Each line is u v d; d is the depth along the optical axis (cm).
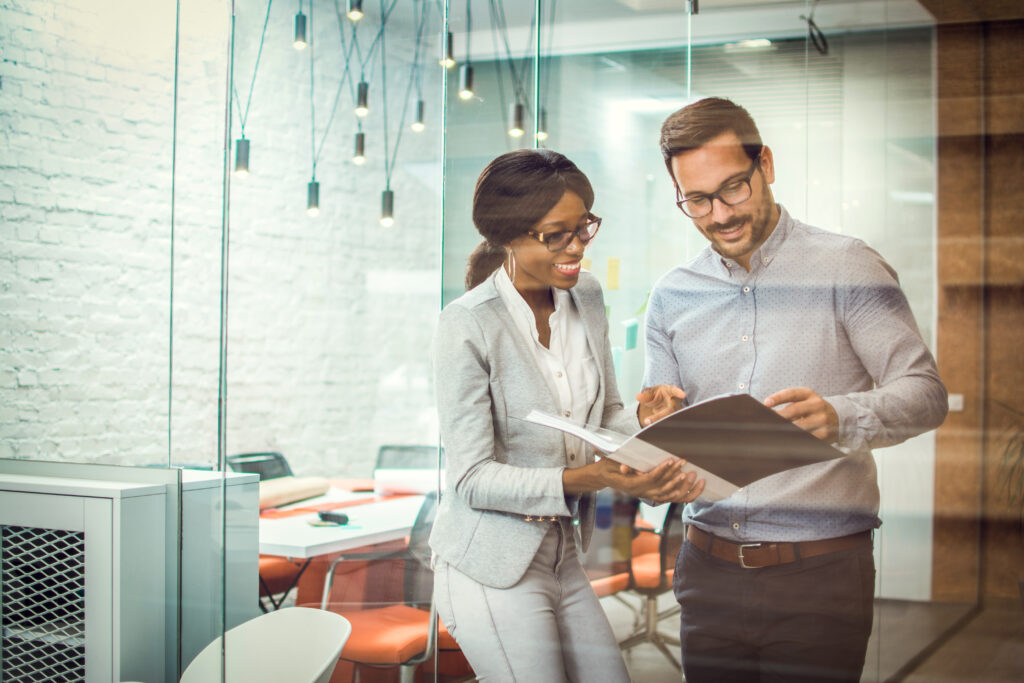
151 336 218
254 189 219
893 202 143
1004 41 137
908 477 144
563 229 160
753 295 149
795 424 147
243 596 202
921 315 142
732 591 153
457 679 184
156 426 217
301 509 204
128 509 193
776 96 149
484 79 175
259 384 218
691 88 154
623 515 156
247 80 216
